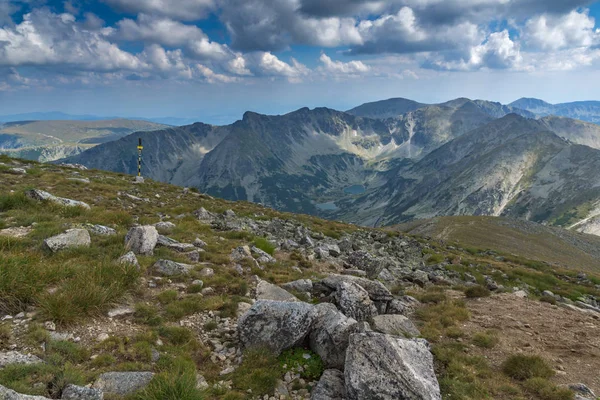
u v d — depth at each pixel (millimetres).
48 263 11531
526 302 16812
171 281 12953
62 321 9000
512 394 9062
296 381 8898
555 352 11586
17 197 18719
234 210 34625
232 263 16297
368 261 21672
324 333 9828
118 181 37000
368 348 8352
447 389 8898
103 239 15273
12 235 13852
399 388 7426
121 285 11055
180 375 7816
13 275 9555
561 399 8758
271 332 9867
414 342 9125
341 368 9242
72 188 27219
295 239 25812
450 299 16703
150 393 6957
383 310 13906
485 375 9844
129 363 8023
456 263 30734
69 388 6523
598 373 10359
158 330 9734
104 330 9219
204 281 13398
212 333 10469
